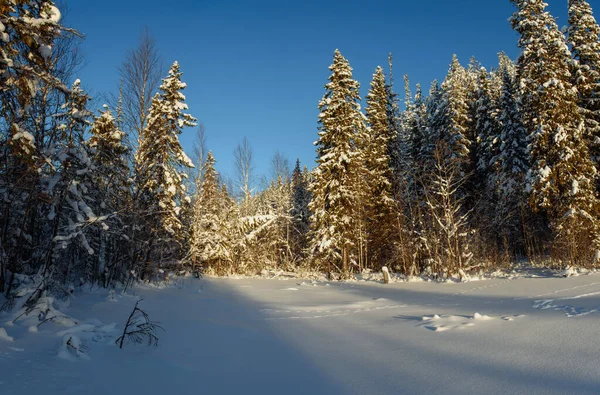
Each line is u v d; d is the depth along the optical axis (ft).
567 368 16.17
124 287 53.72
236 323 33.58
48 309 27.91
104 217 35.12
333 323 33.55
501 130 103.71
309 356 22.31
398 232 87.20
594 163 77.25
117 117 52.80
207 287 69.51
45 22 24.00
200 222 91.30
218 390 16.85
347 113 85.25
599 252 68.33
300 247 124.88
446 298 49.34
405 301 48.03
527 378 15.55
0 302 30.07
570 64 81.87
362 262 98.17
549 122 74.64
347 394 15.83
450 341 23.25
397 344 23.89
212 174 111.45
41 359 19.63
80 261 52.60
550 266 79.15
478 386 15.29
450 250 74.64
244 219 108.47
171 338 26.71
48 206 37.93
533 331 23.43
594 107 83.71
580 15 84.79
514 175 94.68
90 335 24.97
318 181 87.86
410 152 108.68
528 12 79.56
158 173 64.69
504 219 93.91
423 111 141.79
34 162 29.27
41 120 33.63
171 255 74.23
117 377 18.12
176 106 69.36
